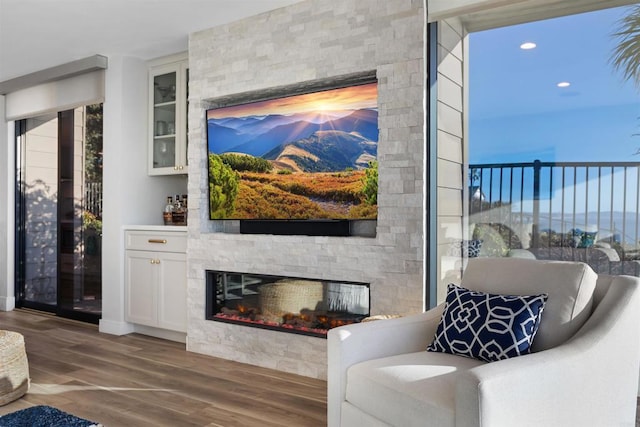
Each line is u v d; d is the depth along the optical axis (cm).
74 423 187
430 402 174
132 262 456
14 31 400
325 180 344
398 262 309
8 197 575
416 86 304
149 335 459
